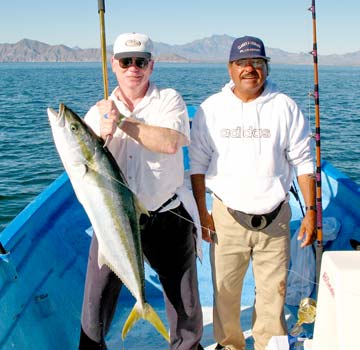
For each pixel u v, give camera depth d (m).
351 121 20.41
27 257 3.55
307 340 2.46
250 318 3.94
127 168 2.92
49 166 12.80
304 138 3.01
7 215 9.16
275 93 2.99
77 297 3.84
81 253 4.33
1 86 50.25
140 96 2.91
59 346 3.29
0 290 3.05
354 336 1.68
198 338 3.09
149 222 2.93
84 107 27.70
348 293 1.71
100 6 2.86
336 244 4.21
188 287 3.02
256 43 2.86
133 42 2.74
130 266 2.88
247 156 2.98
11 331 2.95
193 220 3.04
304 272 3.98
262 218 3.00
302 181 3.09
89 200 2.81
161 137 2.70
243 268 3.20
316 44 3.45
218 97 3.07
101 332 3.01
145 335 3.77
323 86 50.59
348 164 12.36
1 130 19.09
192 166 3.20
